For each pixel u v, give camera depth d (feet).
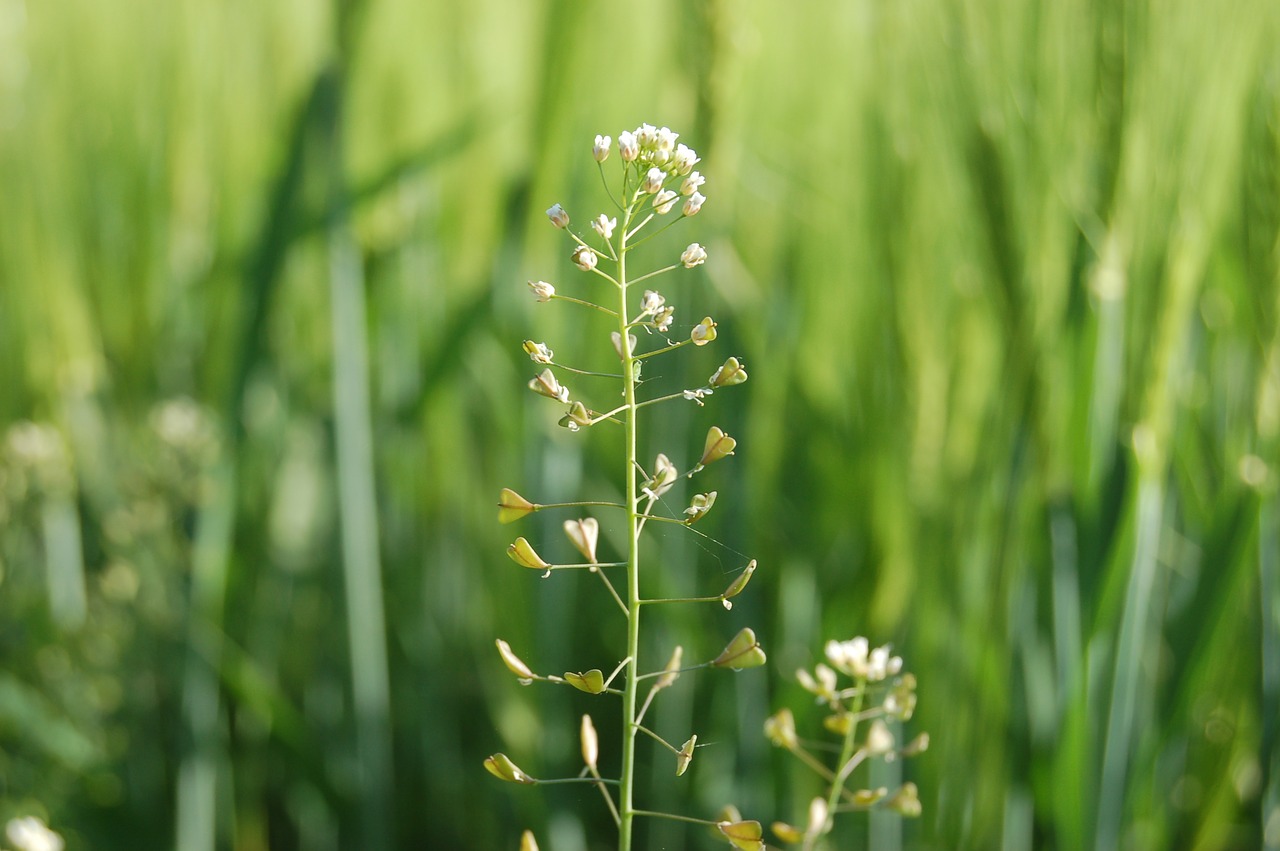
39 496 2.87
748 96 3.01
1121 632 2.08
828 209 2.90
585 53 2.57
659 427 2.93
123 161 3.18
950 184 2.27
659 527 2.90
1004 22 2.10
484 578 3.01
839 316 2.81
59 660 2.72
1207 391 2.49
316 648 3.16
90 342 3.22
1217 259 2.36
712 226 2.71
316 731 3.01
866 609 2.46
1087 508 2.08
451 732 3.01
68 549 2.98
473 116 2.65
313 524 3.19
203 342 3.26
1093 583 2.07
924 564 2.32
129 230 3.20
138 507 2.80
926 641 2.33
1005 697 2.25
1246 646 2.48
